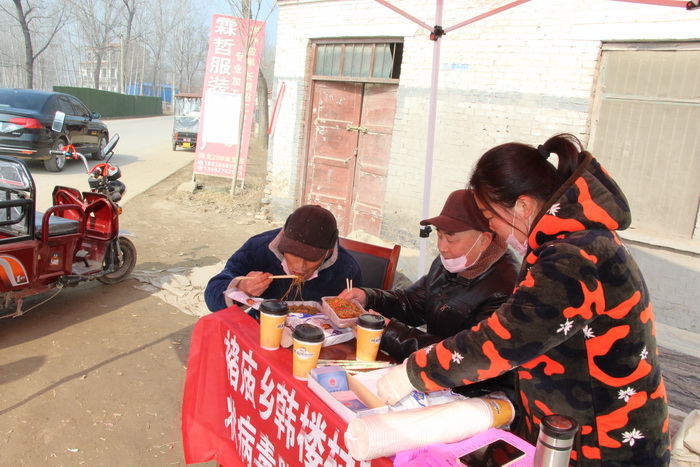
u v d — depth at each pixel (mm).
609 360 1232
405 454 1247
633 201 5172
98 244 4668
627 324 1210
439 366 1289
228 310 2066
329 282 2420
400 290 2326
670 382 3646
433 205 6609
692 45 4660
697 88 4703
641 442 1274
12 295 3779
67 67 63750
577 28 5273
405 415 1269
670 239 4879
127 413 3037
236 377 1916
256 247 2432
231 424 2008
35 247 3789
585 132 5348
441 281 1994
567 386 1286
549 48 5492
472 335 1254
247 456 1881
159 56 63406
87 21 46125
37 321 4121
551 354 1283
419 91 6559
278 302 1778
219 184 11039
